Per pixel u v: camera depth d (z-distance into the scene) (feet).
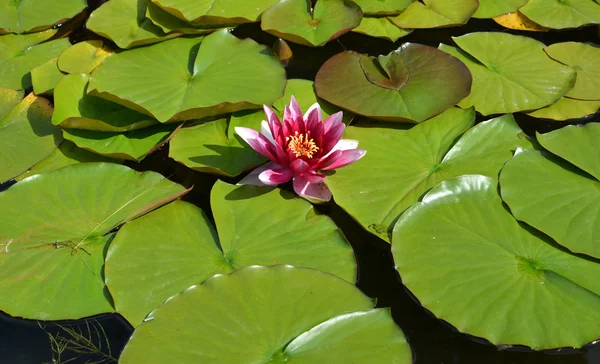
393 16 8.59
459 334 5.01
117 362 4.71
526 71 7.84
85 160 6.52
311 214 5.82
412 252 5.40
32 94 7.22
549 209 5.72
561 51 8.20
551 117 7.32
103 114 6.76
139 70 7.32
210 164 6.31
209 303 4.77
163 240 5.50
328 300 4.86
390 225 5.74
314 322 4.67
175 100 6.88
